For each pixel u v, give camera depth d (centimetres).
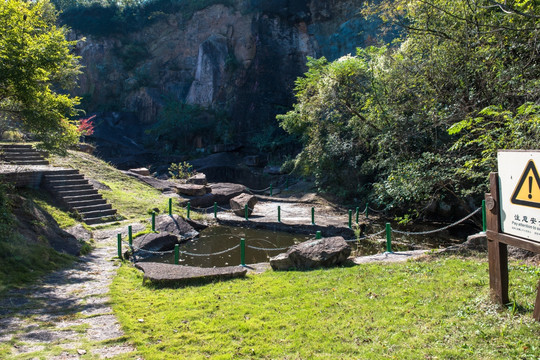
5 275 702
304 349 421
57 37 981
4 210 872
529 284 526
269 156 3781
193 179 2203
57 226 1073
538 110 620
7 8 909
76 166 1898
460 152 1011
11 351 429
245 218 1678
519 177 429
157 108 4728
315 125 2106
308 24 4088
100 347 451
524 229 423
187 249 1274
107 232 1263
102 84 4869
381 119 1451
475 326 427
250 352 425
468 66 950
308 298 602
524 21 783
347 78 1705
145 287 739
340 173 2080
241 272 795
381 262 825
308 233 1499
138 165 3800
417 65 1112
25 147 1650
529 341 379
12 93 966
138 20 5041
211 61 4509
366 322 478
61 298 645
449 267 682
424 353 383
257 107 4178
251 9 4356
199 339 467
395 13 1066
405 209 1783
